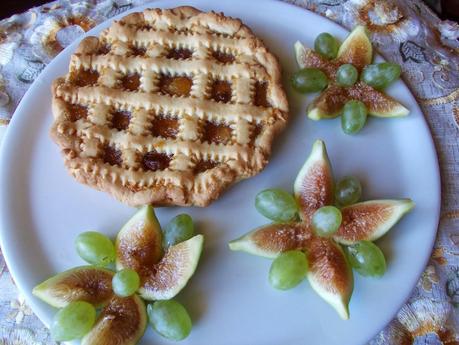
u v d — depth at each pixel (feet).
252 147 1.18
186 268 1.05
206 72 1.25
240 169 1.15
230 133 1.20
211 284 1.10
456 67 1.38
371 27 1.41
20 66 1.36
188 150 1.16
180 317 1.01
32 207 1.17
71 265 1.12
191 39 1.29
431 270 1.14
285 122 1.22
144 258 1.07
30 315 1.10
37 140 1.24
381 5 1.42
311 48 1.35
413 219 1.14
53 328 0.98
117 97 1.21
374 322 1.05
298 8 1.39
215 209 1.17
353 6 1.43
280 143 1.24
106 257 1.06
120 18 1.34
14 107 1.32
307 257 1.07
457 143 1.27
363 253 1.04
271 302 1.08
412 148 1.22
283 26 1.38
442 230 1.18
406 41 1.39
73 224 1.16
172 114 1.21
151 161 1.16
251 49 1.28
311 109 1.24
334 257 1.06
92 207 1.17
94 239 1.06
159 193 1.12
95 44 1.29
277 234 1.09
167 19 1.31
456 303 1.13
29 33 1.41
